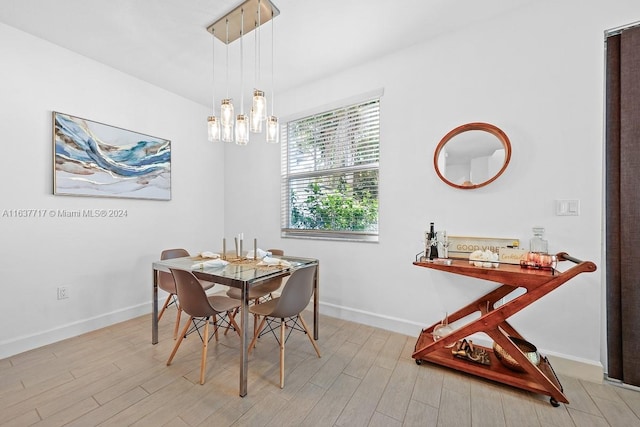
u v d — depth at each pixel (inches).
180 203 127.1
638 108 62.2
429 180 89.0
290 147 126.3
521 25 75.0
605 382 66.8
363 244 102.7
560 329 71.7
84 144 94.6
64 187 89.7
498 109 78.2
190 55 95.7
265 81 114.4
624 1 64.2
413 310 92.7
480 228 80.9
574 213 69.4
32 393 63.1
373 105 102.7
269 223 131.2
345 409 59.1
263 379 69.3
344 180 110.0
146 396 62.6
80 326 93.6
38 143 85.0
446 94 86.0
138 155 110.3
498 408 59.2
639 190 62.4
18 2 70.1
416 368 74.1
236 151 143.3
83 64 95.1
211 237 141.6
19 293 81.5
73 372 71.3
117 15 75.5
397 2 72.2
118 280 104.8
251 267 78.4
